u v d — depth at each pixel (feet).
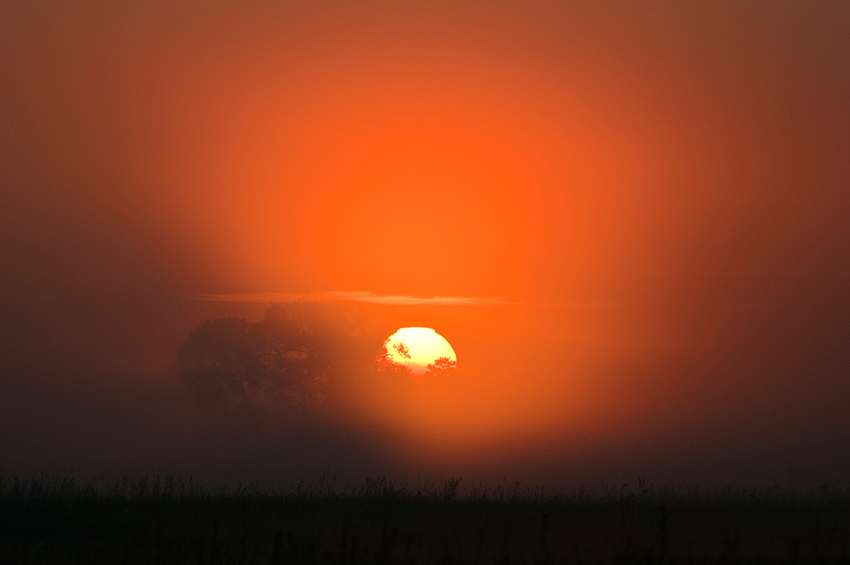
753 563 45.16
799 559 46.39
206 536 55.57
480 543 48.34
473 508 73.61
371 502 76.23
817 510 70.69
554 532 57.82
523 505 76.28
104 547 50.75
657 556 45.98
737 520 64.08
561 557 47.57
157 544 51.88
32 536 54.34
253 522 63.10
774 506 74.90
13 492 71.61
